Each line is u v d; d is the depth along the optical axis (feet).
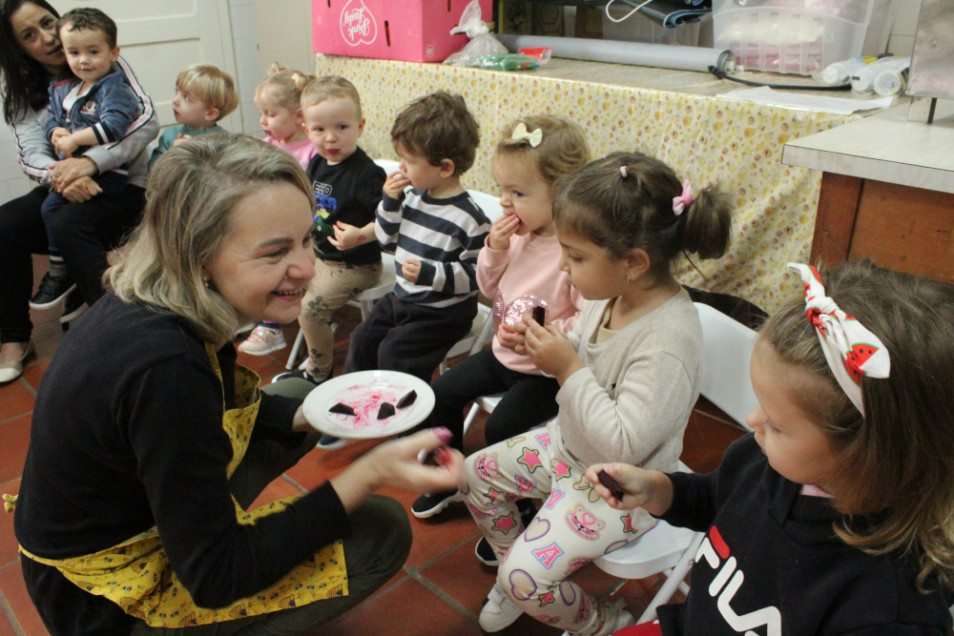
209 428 3.05
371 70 8.84
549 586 3.97
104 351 2.97
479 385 5.51
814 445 2.36
